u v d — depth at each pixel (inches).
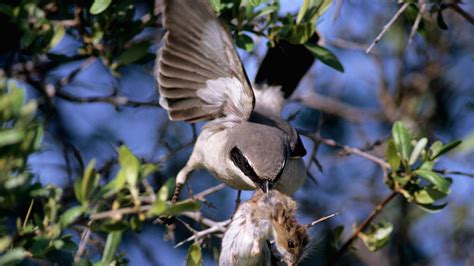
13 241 303.7
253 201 355.9
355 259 557.9
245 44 410.0
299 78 484.7
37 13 413.1
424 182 515.5
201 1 373.1
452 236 572.1
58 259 422.6
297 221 349.1
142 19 430.0
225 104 426.0
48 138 496.1
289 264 342.6
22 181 283.4
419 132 565.6
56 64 464.8
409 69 592.1
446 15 579.8
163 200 288.5
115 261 324.5
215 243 496.7
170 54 402.6
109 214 298.0
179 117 430.6
